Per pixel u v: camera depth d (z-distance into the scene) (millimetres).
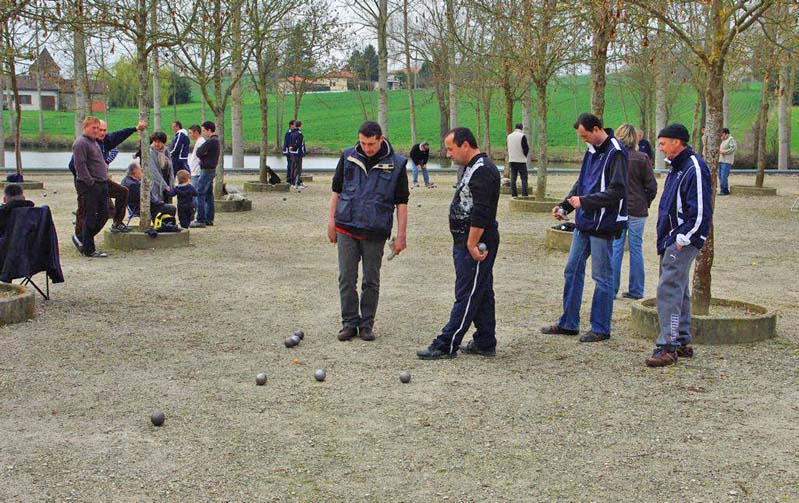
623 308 9250
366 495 4496
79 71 26891
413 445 5203
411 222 17047
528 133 25828
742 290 10227
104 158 12711
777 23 8742
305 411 5816
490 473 4785
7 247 8758
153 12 17141
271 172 24047
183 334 7898
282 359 7102
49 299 9305
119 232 12930
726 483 4656
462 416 5723
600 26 11391
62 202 19578
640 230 9641
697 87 23375
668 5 9375
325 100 84625
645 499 4457
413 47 33625
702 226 6758
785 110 35812
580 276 7895
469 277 7039
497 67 21797
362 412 5801
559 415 5746
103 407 5867
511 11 17641
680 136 6875
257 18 19188
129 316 8586
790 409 5891
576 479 4707
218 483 4641
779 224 16906
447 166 40438
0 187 22344
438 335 7297
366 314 7832
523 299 9641
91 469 4820
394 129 66812
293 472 4793
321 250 13164
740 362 7020
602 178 7574
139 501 4418
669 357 6910
